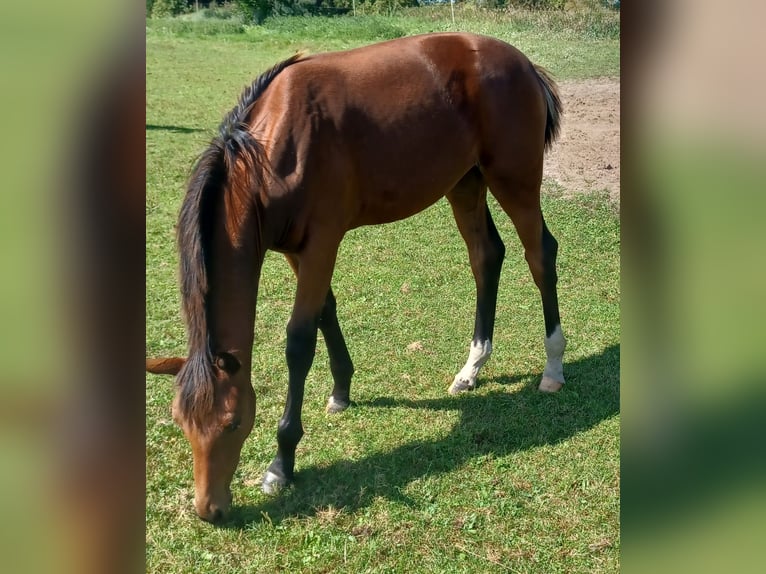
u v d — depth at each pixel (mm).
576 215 7016
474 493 3248
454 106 3717
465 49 3830
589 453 3531
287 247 3295
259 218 3033
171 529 3004
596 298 5355
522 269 5953
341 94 3387
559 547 2912
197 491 2768
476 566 2812
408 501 3180
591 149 8961
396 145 3516
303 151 3182
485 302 4188
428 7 23375
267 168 3070
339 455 3547
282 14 26266
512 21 17469
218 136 3076
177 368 2779
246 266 2941
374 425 3803
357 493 3242
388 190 3572
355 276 5820
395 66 3607
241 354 2859
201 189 2820
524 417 3867
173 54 17547
